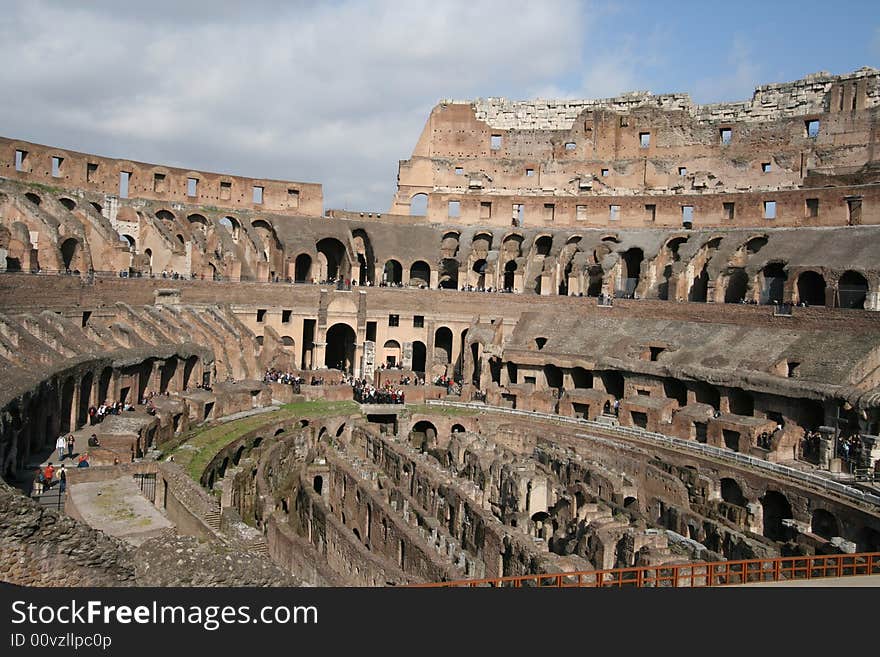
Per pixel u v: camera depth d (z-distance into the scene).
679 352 63.66
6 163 67.44
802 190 75.56
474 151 102.25
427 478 44.03
